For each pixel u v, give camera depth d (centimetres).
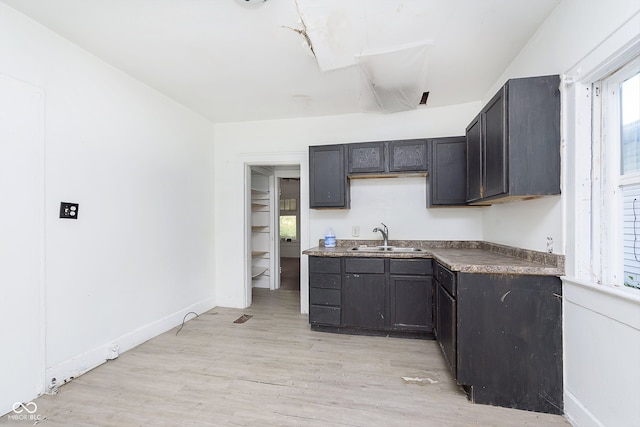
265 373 222
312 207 333
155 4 174
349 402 187
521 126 180
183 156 333
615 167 154
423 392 198
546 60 190
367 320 290
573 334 167
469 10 179
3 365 174
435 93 297
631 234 146
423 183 337
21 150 183
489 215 300
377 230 328
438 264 250
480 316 188
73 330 214
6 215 176
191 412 177
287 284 533
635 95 143
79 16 185
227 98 312
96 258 233
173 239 318
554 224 183
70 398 190
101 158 238
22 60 184
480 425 167
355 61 236
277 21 189
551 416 175
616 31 133
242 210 385
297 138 370
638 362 125
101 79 238
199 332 303
